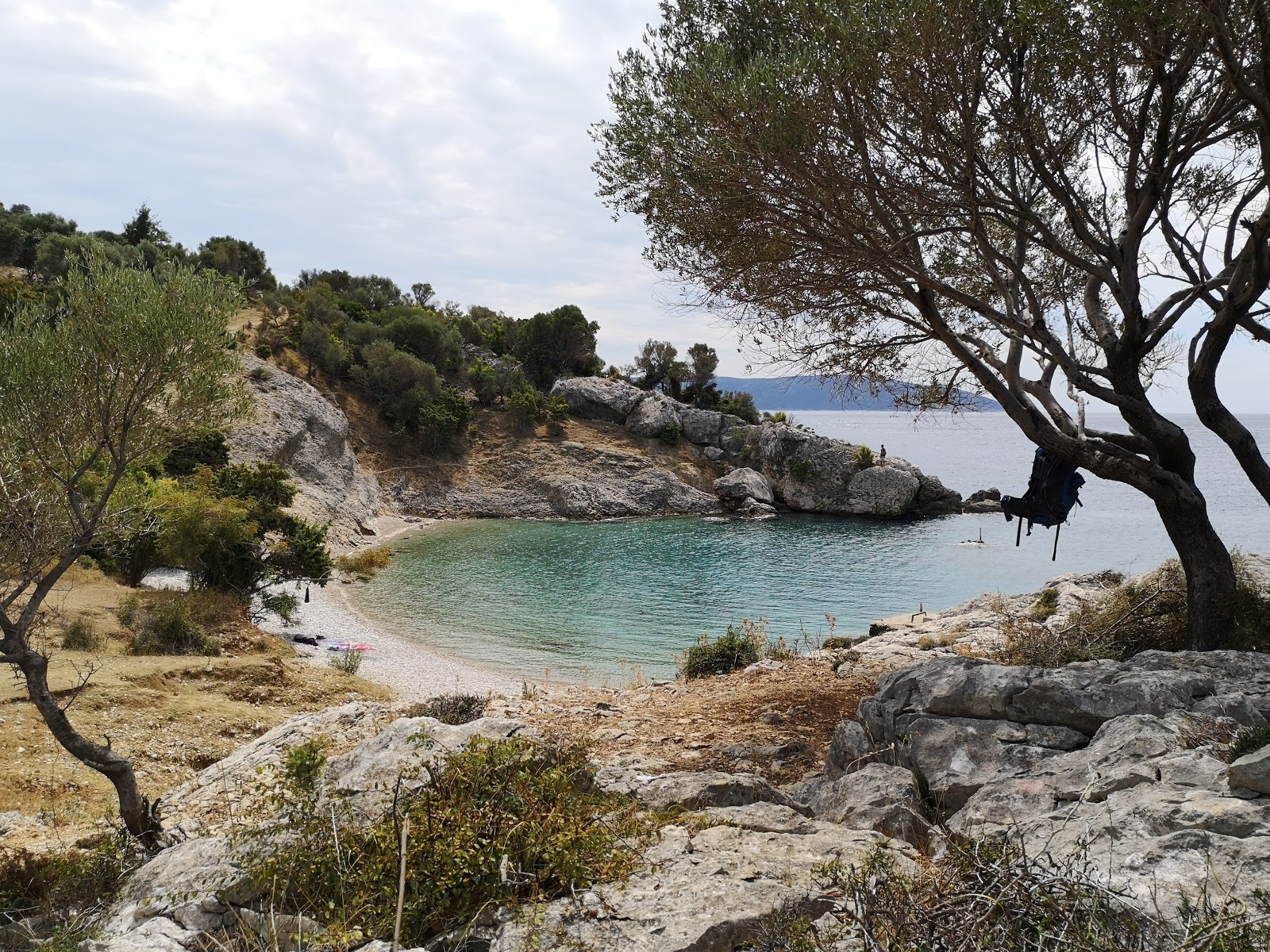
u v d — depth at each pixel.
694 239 11.71
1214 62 9.94
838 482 88.56
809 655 17.70
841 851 4.75
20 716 15.55
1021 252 12.70
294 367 90.62
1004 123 10.34
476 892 4.21
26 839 10.36
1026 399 12.04
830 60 9.72
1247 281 10.73
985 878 3.55
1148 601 13.18
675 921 3.86
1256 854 4.04
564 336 111.69
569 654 33.72
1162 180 10.49
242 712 18.34
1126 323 11.22
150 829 7.96
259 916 4.12
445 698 11.86
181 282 9.93
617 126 11.42
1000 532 74.69
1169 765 5.68
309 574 35.66
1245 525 74.56
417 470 87.81
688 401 109.56
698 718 12.23
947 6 9.29
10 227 82.38
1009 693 7.85
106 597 26.33
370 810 4.91
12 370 9.23
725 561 59.31
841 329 13.55
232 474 42.34
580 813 4.83
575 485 87.00
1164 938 3.23
